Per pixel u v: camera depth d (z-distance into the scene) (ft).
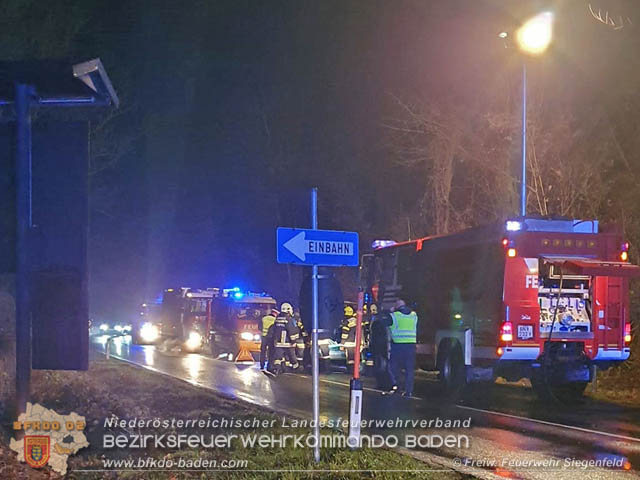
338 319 34.12
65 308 26.20
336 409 45.96
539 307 48.83
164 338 106.22
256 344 85.46
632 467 30.32
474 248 51.88
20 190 25.96
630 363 62.69
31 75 26.00
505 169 78.07
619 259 49.70
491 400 51.08
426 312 57.11
